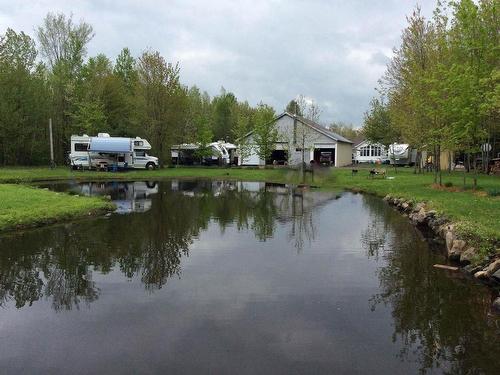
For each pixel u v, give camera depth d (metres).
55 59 47.09
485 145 22.81
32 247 10.28
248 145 46.94
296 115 46.59
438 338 5.55
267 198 20.77
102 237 11.41
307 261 9.06
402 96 27.30
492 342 5.43
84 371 4.71
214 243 10.74
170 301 6.76
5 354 5.10
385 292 7.19
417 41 26.86
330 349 5.22
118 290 7.29
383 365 4.87
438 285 7.54
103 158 38.59
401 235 11.68
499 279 7.46
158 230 12.41
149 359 4.96
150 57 42.03
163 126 43.22
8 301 6.83
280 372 4.69
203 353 5.09
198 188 26.39
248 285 7.52
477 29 16.53
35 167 40.50
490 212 11.15
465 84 15.89
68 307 6.55
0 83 38.84
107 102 46.88
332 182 28.58
